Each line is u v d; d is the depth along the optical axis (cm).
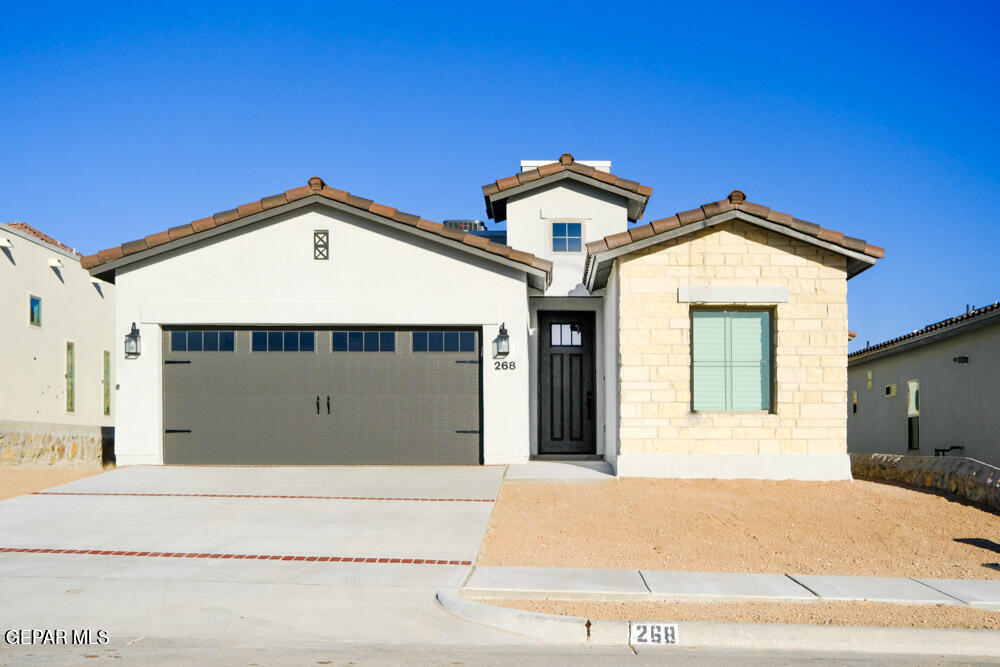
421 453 1428
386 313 1427
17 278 2020
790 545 936
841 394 1277
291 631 634
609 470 1340
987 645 616
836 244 1270
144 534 943
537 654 593
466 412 1434
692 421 1273
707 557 883
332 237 1440
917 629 623
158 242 1413
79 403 2325
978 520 1051
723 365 1298
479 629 651
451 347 1443
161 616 664
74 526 980
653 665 570
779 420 1273
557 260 1642
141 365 1430
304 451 1429
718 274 1284
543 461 1488
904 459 1359
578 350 1592
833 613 687
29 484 1302
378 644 608
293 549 882
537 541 935
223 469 1383
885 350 1984
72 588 738
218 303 1430
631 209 1731
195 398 1435
